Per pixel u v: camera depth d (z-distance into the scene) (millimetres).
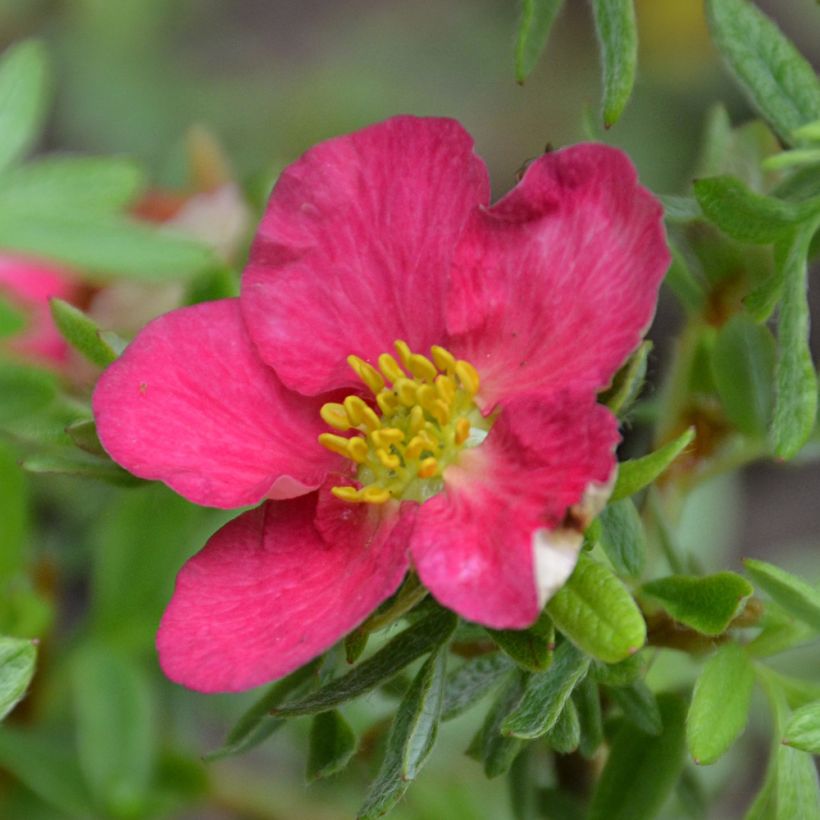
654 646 169
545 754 189
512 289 164
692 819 191
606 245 161
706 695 164
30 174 200
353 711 204
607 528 168
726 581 163
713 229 178
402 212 168
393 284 169
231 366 168
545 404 158
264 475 166
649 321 157
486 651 173
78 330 173
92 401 165
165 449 164
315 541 164
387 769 158
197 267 196
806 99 170
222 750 171
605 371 157
